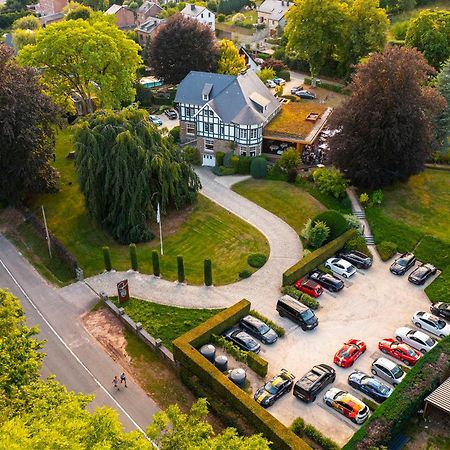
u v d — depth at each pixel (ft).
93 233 179.22
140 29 367.45
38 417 78.79
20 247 177.78
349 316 142.20
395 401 109.40
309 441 107.96
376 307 145.48
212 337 131.54
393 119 175.83
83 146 167.94
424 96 183.32
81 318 144.46
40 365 104.27
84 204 187.83
